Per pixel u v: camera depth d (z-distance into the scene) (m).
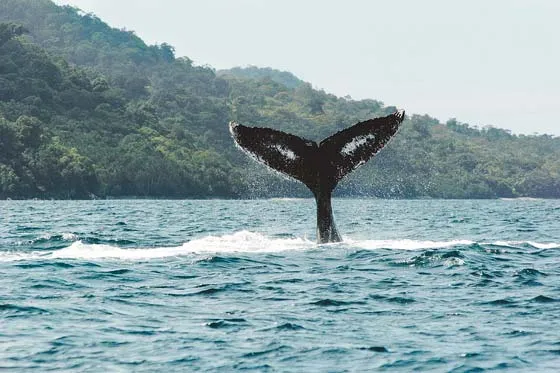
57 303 53.41
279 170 67.44
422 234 115.62
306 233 108.75
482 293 57.56
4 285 58.72
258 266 66.94
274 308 52.56
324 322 49.06
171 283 60.16
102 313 50.91
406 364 40.84
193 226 137.00
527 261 72.12
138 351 42.81
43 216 184.38
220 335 45.84
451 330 47.22
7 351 42.66
